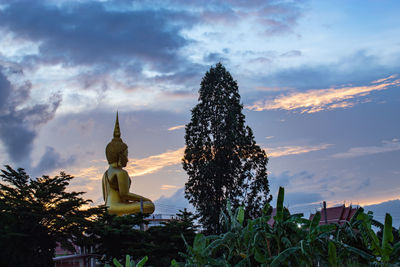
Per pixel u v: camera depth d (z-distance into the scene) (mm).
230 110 63438
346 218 64188
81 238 47188
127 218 48656
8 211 44688
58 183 48500
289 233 28578
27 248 45219
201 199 60844
